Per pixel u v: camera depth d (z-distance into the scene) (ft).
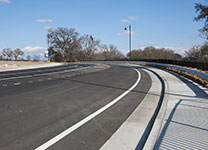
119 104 22.47
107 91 30.48
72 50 250.37
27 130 14.61
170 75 52.16
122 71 71.31
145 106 21.72
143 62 122.31
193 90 29.14
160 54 217.36
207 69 56.34
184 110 18.86
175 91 28.63
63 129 14.87
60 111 19.51
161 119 16.63
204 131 13.76
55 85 36.63
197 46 136.77
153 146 11.80
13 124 15.83
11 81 43.42
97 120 16.94
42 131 14.44
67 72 69.62
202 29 102.99
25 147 11.92
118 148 11.87
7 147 11.90
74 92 29.55
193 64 66.03
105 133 14.15
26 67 108.78
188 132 13.67
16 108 20.49
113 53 298.97
